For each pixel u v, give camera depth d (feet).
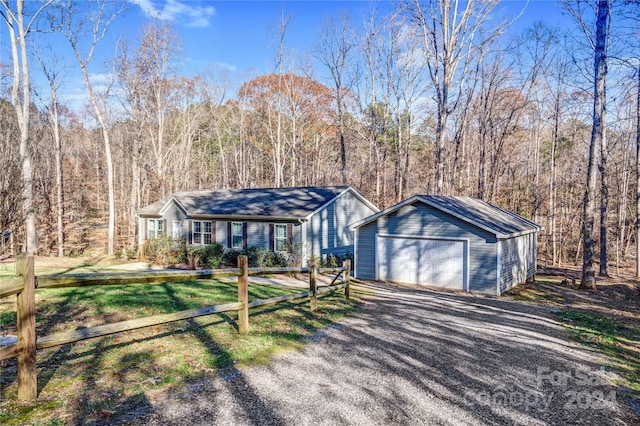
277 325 23.41
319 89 119.34
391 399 14.66
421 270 48.44
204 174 148.87
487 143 95.61
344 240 70.08
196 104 123.24
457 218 45.88
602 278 61.87
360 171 130.82
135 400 12.98
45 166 101.19
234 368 16.44
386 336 23.20
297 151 121.19
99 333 13.42
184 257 69.05
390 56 99.09
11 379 13.52
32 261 11.99
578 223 92.79
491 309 34.24
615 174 85.92
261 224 64.90
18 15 62.69
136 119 93.91
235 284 39.55
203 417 12.30
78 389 13.30
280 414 12.90
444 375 17.48
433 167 106.52
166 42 95.14
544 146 118.11
